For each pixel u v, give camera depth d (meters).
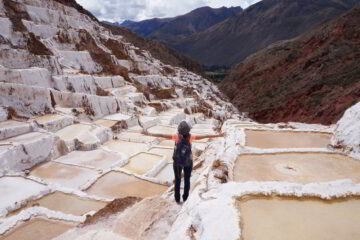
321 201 4.91
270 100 64.12
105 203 12.84
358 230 4.11
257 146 8.88
